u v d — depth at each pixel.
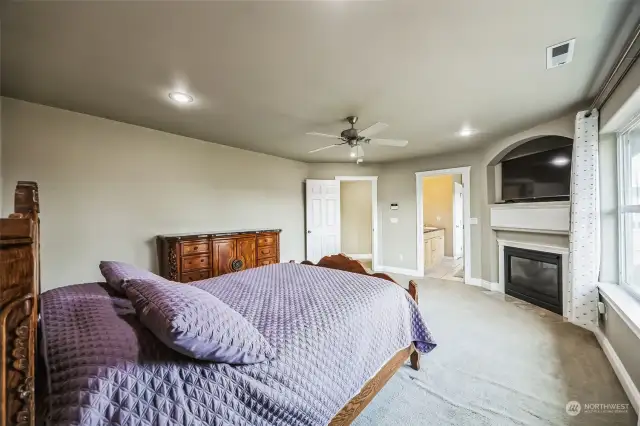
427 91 2.42
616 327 2.12
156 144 3.59
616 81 2.04
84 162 3.01
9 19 1.48
